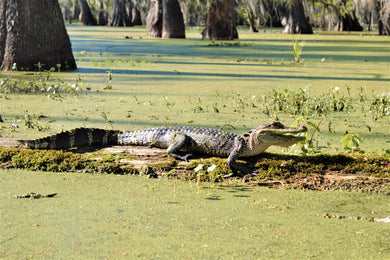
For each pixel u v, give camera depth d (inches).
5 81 516.7
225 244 169.0
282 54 1003.9
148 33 1584.6
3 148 269.4
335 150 296.2
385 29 1699.1
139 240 171.2
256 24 2443.4
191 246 167.0
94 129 281.0
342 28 2009.1
